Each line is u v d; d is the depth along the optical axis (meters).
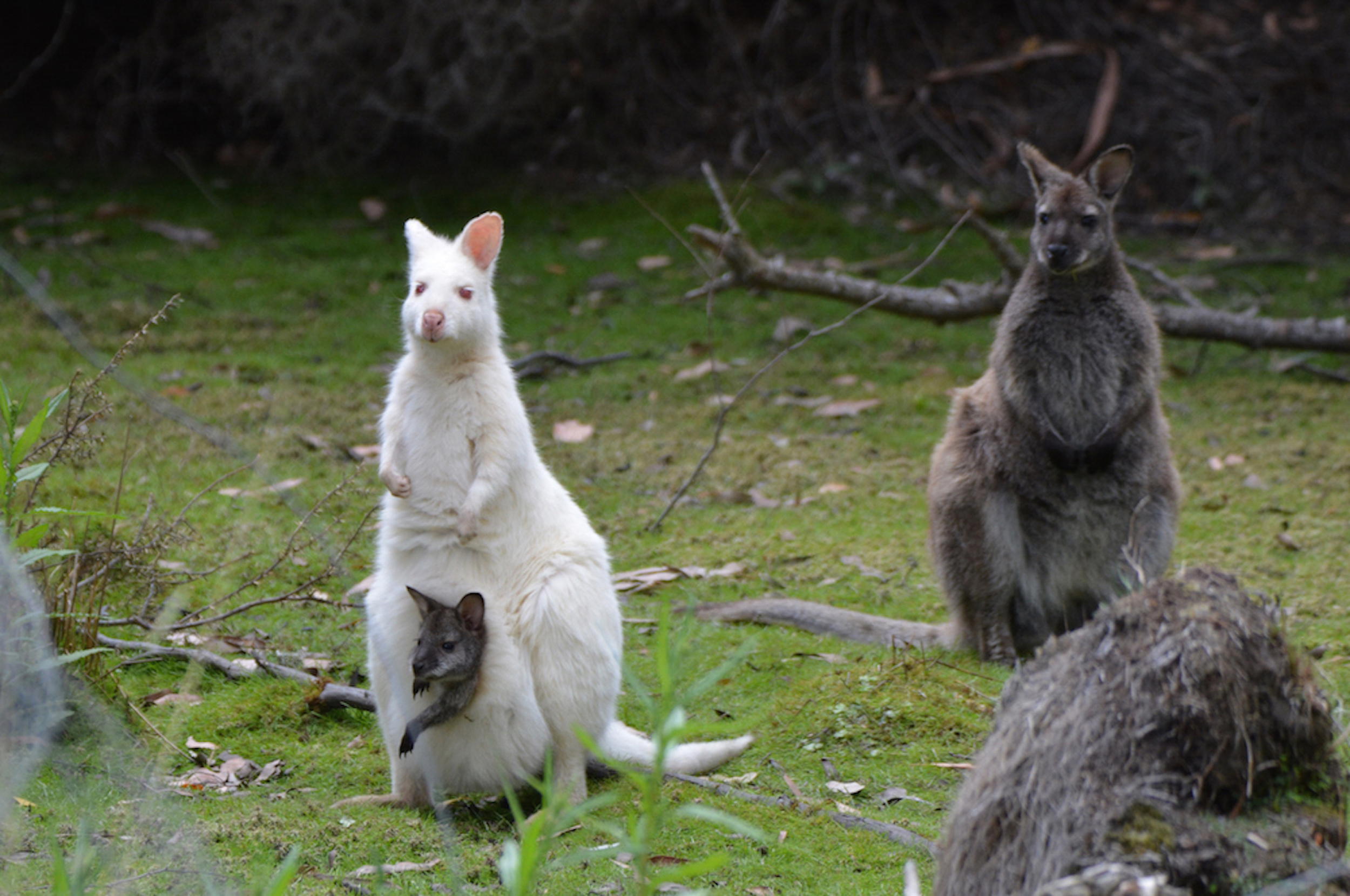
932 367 16.62
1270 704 4.00
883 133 22.25
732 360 16.67
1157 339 9.77
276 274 18.41
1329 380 16.41
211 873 5.21
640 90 22.72
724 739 7.39
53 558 7.10
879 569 10.76
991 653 9.12
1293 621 9.16
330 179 21.98
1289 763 4.02
